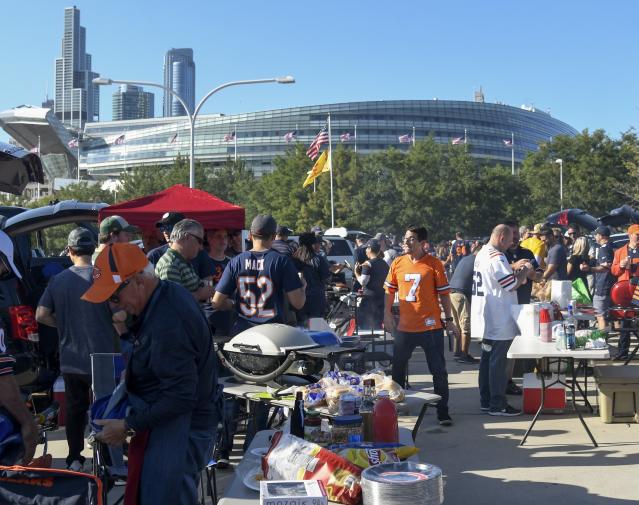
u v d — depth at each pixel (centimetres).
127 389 332
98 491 295
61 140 13375
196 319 327
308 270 955
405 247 754
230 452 652
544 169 5778
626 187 4359
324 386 514
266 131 14112
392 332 799
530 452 643
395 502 341
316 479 376
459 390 928
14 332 664
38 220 788
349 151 5259
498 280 769
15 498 294
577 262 1286
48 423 598
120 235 613
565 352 653
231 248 980
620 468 589
